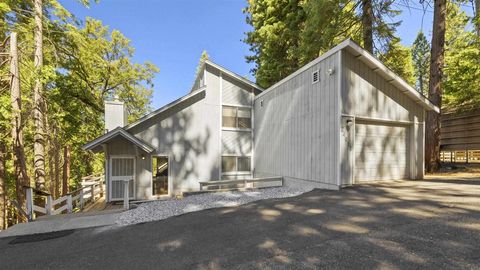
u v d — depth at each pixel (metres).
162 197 12.52
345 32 14.03
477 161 16.09
